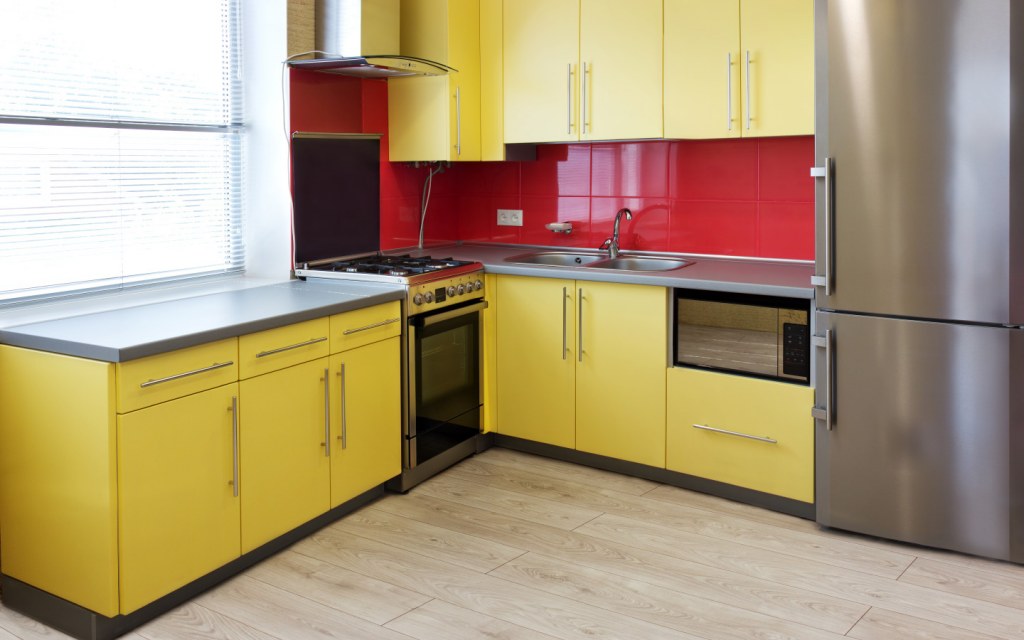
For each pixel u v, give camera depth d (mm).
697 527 3268
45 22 3039
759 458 3393
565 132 4035
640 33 3785
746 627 2561
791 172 3838
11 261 3008
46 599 2658
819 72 2988
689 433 3559
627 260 4184
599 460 3865
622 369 3697
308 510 3146
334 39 3756
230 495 2814
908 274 2924
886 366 3010
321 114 3883
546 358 3906
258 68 3764
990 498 2906
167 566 2621
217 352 2719
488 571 2932
